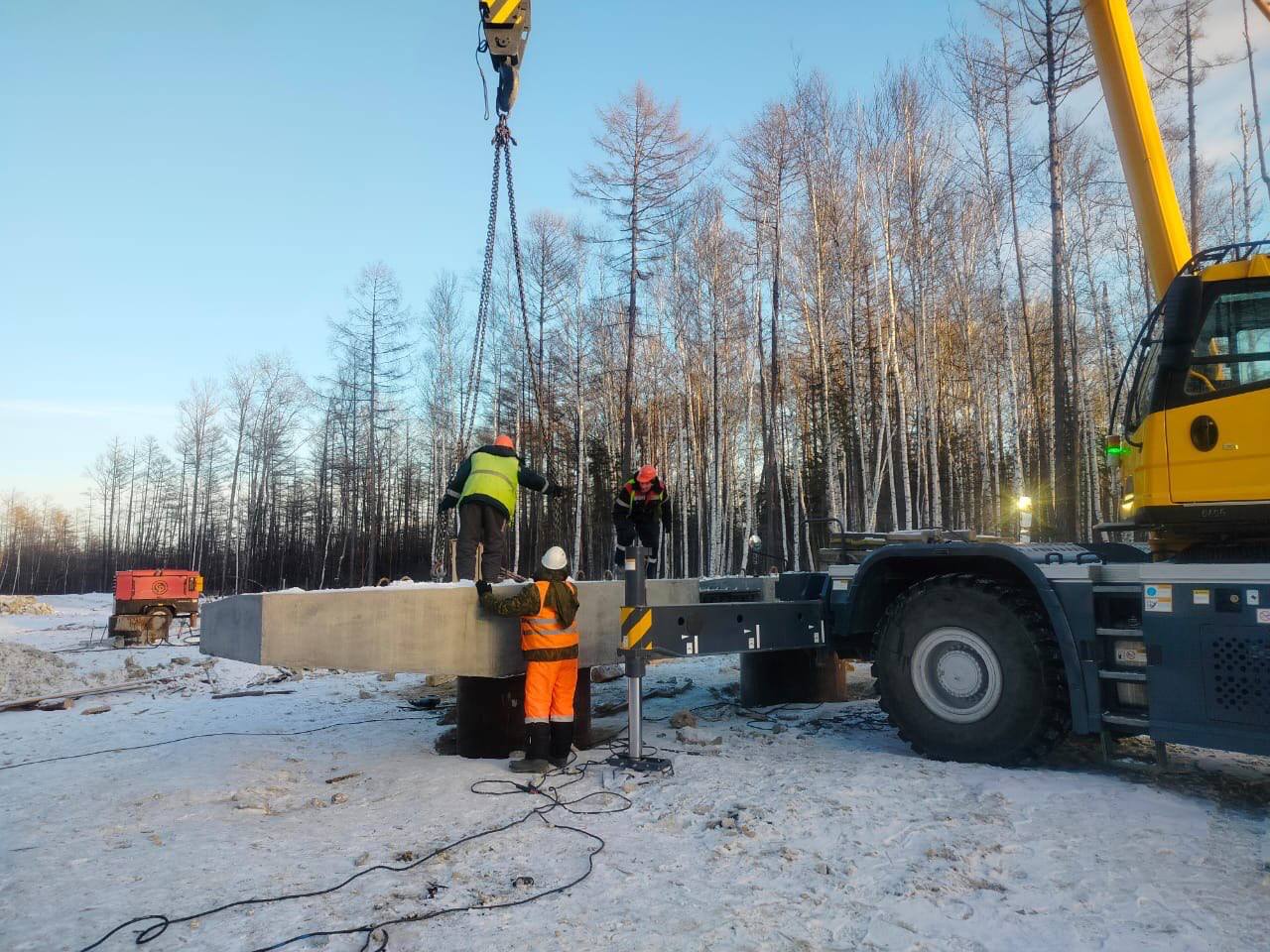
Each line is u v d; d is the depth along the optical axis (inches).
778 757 243.1
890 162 1120.2
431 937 128.9
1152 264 256.8
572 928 131.6
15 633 1048.2
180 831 186.4
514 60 279.7
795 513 1167.0
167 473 3088.1
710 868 156.6
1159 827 171.6
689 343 1330.0
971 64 986.1
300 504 2374.5
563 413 1467.8
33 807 213.3
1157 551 219.1
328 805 207.8
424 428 2064.5
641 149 1115.3
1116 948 121.3
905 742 254.8
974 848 161.6
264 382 2271.2
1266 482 189.0
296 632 207.0
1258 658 187.0
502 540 281.1
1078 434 921.5
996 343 1175.0
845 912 135.7
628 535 332.2
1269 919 129.1
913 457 1316.4
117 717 397.1
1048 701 216.2
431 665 230.4
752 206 1154.0
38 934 130.6
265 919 135.7
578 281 1382.9
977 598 226.7
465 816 193.3
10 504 3794.3
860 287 1127.6
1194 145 912.9
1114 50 263.9
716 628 251.4
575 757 252.1
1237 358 195.8
